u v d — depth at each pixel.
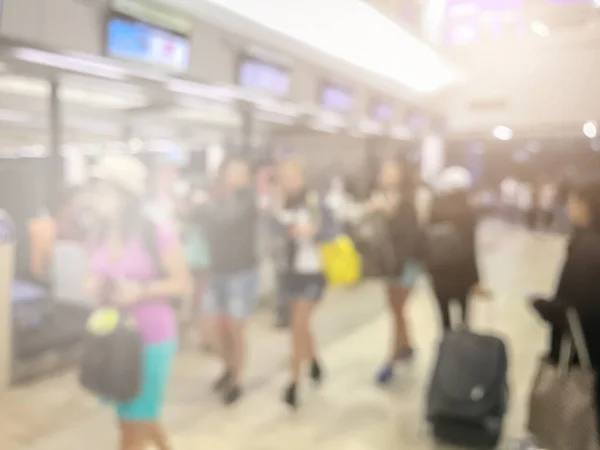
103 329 1.89
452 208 2.84
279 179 2.90
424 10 3.58
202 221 2.88
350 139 3.61
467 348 2.63
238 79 3.65
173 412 2.60
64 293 3.31
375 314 4.01
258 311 3.51
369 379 3.11
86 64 2.83
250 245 2.94
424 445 2.49
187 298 3.14
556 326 2.08
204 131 5.62
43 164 3.66
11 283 3.05
